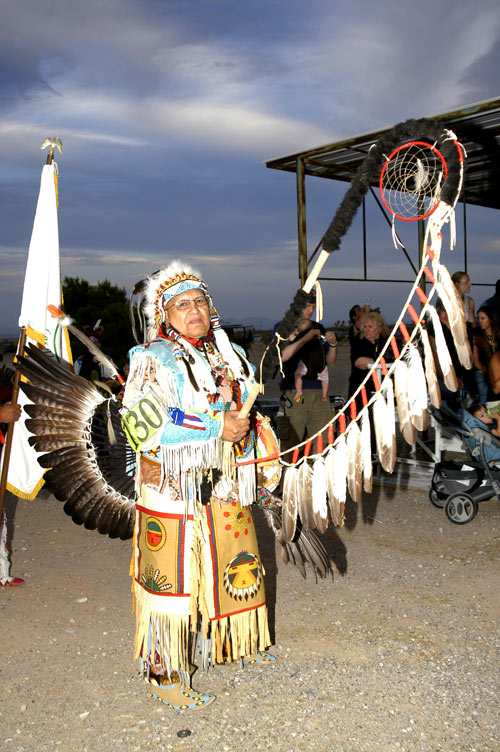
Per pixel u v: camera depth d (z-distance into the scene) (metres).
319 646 3.35
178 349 2.64
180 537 2.71
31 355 3.07
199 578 2.75
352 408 2.73
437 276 2.35
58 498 3.09
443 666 3.12
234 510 2.86
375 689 2.94
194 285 2.71
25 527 5.57
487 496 5.36
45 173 4.12
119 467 3.15
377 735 2.62
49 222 4.12
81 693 2.99
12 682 3.09
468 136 7.27
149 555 2.77
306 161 7.91
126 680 3.09
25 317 4.10
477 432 5.30
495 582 4.11
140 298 2.91
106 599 4.02
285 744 2.58
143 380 2.61
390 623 3.58
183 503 2.70
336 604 3.84
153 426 2.56
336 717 2.75
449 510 5.41
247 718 2.76
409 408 2.49
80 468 3.10
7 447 4.09
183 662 2.81
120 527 3.19
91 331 7.53
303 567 3.17
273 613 3.74
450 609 3.73
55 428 3.06
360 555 4.66
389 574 4.29
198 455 2.58
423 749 2.53
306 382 6.23
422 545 4.85
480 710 2.77
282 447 6.45
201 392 2.60
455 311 2.33
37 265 4.10
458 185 2.26
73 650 3.39
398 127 2.26
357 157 7.98
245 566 2.89
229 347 2.89
